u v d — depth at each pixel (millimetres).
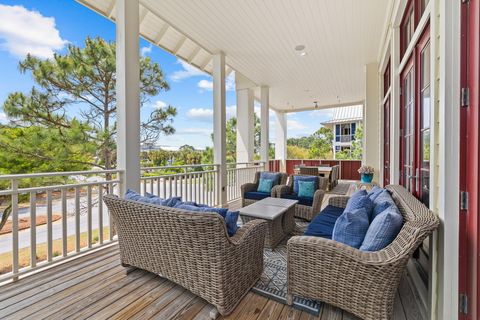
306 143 19438
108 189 2877
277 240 2904
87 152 5129
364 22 3746
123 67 2838
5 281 2023
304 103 9664
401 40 3039
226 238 1567
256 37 4207
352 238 1677
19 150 4324
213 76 4855
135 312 1666
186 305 1744
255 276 1991
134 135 2941
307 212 3744
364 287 1471
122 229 2107
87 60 5496
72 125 4988
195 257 1663
